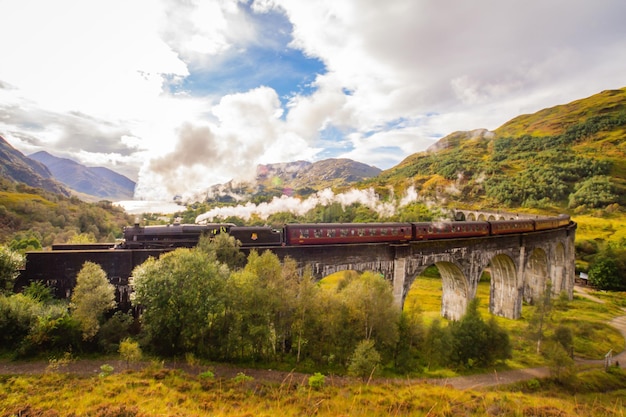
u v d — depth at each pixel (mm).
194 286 23875
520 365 32812
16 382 19188
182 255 24484
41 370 21031
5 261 24359
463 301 44062
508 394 25328
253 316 24734
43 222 95000
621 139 163500
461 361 31250
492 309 52219
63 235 81938
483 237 43156
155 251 28438
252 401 19484
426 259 38406
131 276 27844
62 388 19078
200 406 18125
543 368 32281
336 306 27797
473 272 43125
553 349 31812
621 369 33438
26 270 25922
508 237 46438
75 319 23391
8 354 22391
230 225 32531
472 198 142750
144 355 24375
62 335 22906
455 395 23516
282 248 31266
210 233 30953
